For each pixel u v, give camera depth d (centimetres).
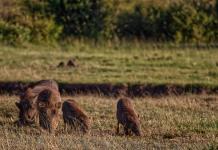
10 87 7494
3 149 4628
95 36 10606
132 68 8525
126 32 10706
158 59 9119
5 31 10362
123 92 7381
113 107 6322
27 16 10662
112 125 5644
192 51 9850
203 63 8869
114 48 10175
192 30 10738
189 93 7281
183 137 5203
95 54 9588
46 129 5312
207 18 10906
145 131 5381
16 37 10306
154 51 9906
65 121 5406
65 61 9025
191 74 8138
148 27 10700
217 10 11044
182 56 9412
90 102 6538
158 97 7150
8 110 6125
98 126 5581
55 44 10381
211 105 6456
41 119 5359
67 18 10781
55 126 5359
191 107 6325
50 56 9362
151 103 6538
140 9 10925
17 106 5641
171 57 9281
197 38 10719
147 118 5850
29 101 5562
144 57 9288
